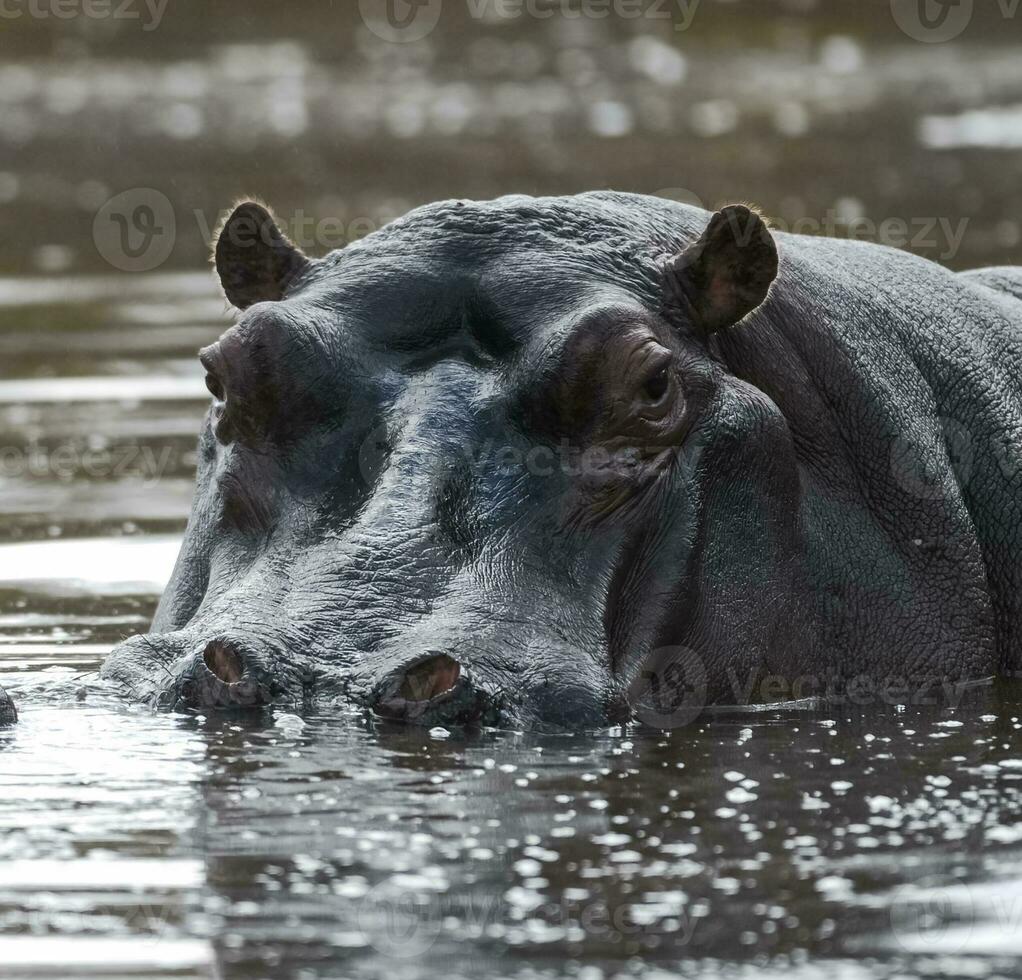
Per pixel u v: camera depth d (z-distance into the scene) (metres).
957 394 29.81
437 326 24.56
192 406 56.41
